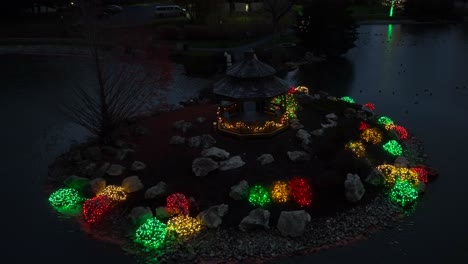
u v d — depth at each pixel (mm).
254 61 25422
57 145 28844
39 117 34781
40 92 42281
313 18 58031
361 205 20156
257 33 69750
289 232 18000
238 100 25219
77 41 66062
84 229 19141
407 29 81375
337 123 28766
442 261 16719
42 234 18922
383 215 19625
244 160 23594
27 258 17375
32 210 20844
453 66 50844
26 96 40969
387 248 17469
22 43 66188
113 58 38562
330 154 23688
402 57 57156
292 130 26938
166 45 62094
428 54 58438
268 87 25141
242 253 17125
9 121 33844
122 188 21281
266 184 21328
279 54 53875
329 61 57031
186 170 22922
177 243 17766
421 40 69312
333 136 25703
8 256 17531
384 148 25562
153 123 29906
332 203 20219
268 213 18672
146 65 44281
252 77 24750
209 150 23891
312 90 42312
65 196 21031
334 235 18156
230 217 19203
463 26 83250
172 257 16969
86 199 21484
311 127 27891
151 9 100062
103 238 18406
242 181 21000
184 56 56062
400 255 17062
